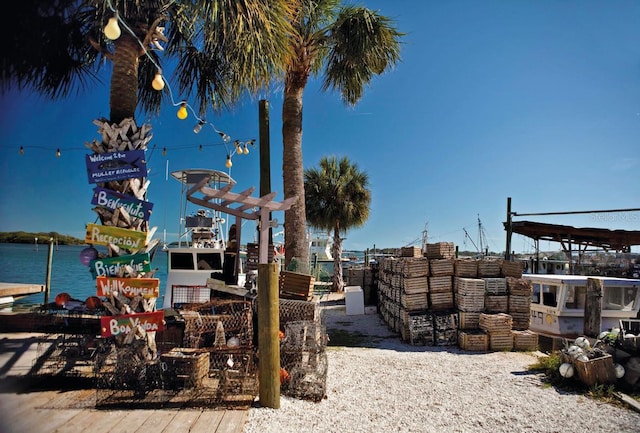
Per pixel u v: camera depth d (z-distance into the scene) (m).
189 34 6.09
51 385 4.47
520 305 8.66
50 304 5.58
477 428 4.20
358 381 5.63
